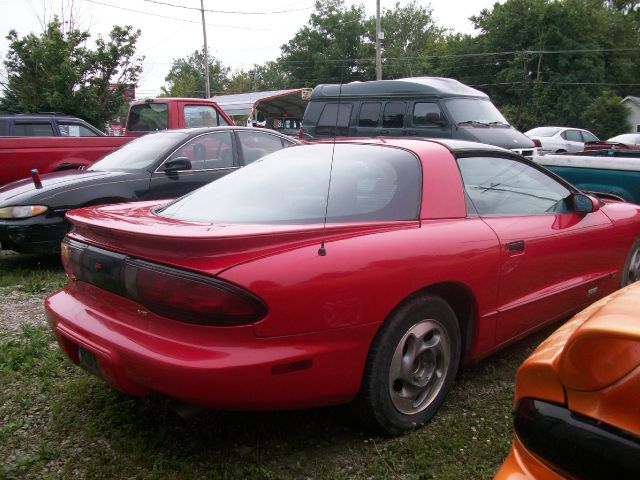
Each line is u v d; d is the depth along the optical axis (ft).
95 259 8.93
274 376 7.70
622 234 13.96
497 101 168.14
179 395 7.66
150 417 9.96
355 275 8.29
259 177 11.14
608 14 172.86
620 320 5.03
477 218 10.55
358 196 9.79
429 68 183.62
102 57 64.23
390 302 8.64
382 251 8.68
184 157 22.08
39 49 62.54
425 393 9.59
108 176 20.40
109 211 10.84
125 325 8.45
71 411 10.12
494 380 11.37
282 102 74.38
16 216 18.90
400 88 37.81
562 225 12.17
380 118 38.45
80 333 8.86
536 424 5.21
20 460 8.66
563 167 20.13
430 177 10.22
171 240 7.71
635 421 4.59
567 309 12.60
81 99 63.16
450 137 35.45
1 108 75.20
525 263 11.00
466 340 10.45
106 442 9.23
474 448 8.94
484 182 11.27
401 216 9.55
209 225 8.68
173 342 7.77
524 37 162.40
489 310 10.40
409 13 211.61
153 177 21.02
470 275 9.78
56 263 21.71
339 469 8.54
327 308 8.05
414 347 9.24
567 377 5.05
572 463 4.88
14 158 25.79
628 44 176.45
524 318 11.34
